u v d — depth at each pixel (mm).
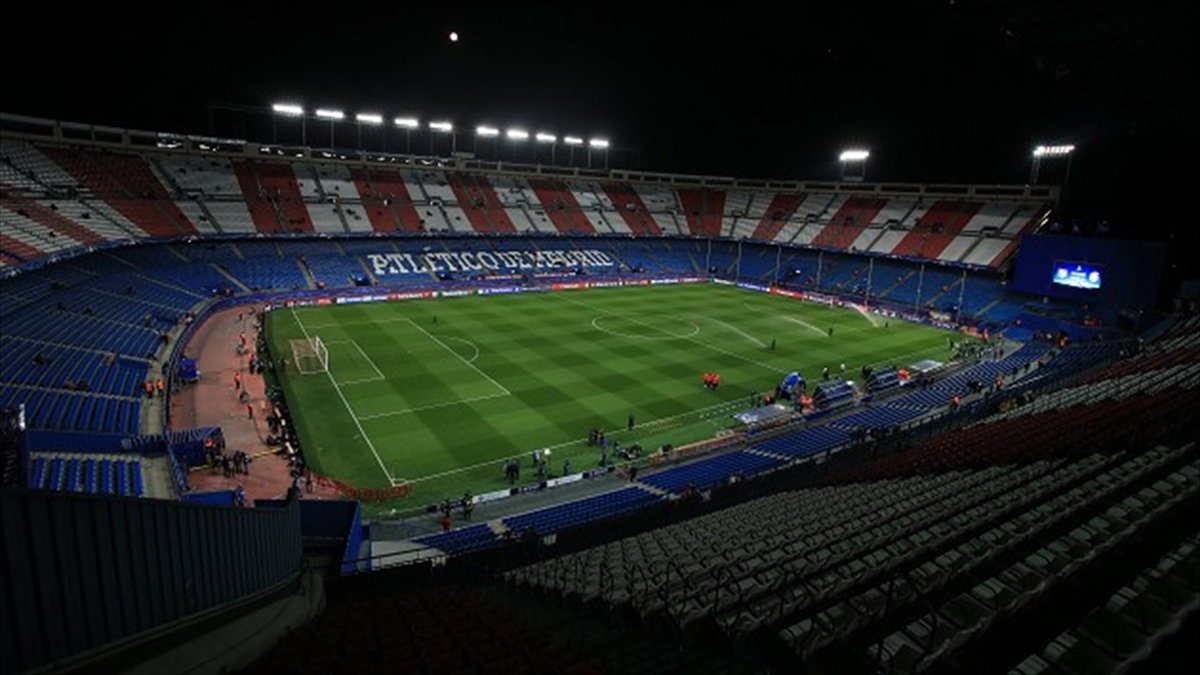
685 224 105125
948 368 50219
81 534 7082
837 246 90000
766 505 20656
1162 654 6738
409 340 53062
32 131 65125
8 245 45438
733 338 57406
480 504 28828
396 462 32531
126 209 65312
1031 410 28031
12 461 21109
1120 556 9141
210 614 10016
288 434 34688
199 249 69250
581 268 88000
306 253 75812
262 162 83438
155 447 29484
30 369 33438
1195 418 15195
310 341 51625
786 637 8820
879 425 36750
